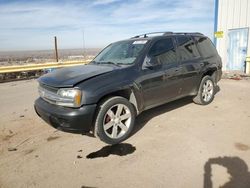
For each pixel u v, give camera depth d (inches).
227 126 188.2
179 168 130.7
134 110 177.8
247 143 157.2
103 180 123.8
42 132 193.0
